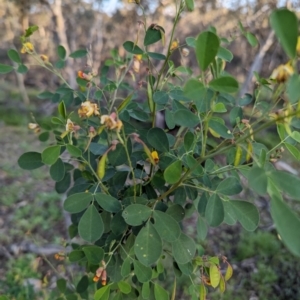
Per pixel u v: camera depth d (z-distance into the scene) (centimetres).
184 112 15
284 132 18
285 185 12
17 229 63
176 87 22
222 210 17
